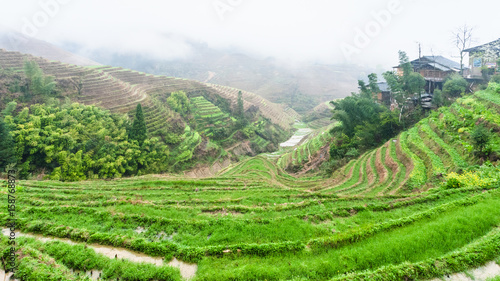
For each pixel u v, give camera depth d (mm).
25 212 13695
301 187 33000
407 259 8914
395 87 41781
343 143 45156
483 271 7984
